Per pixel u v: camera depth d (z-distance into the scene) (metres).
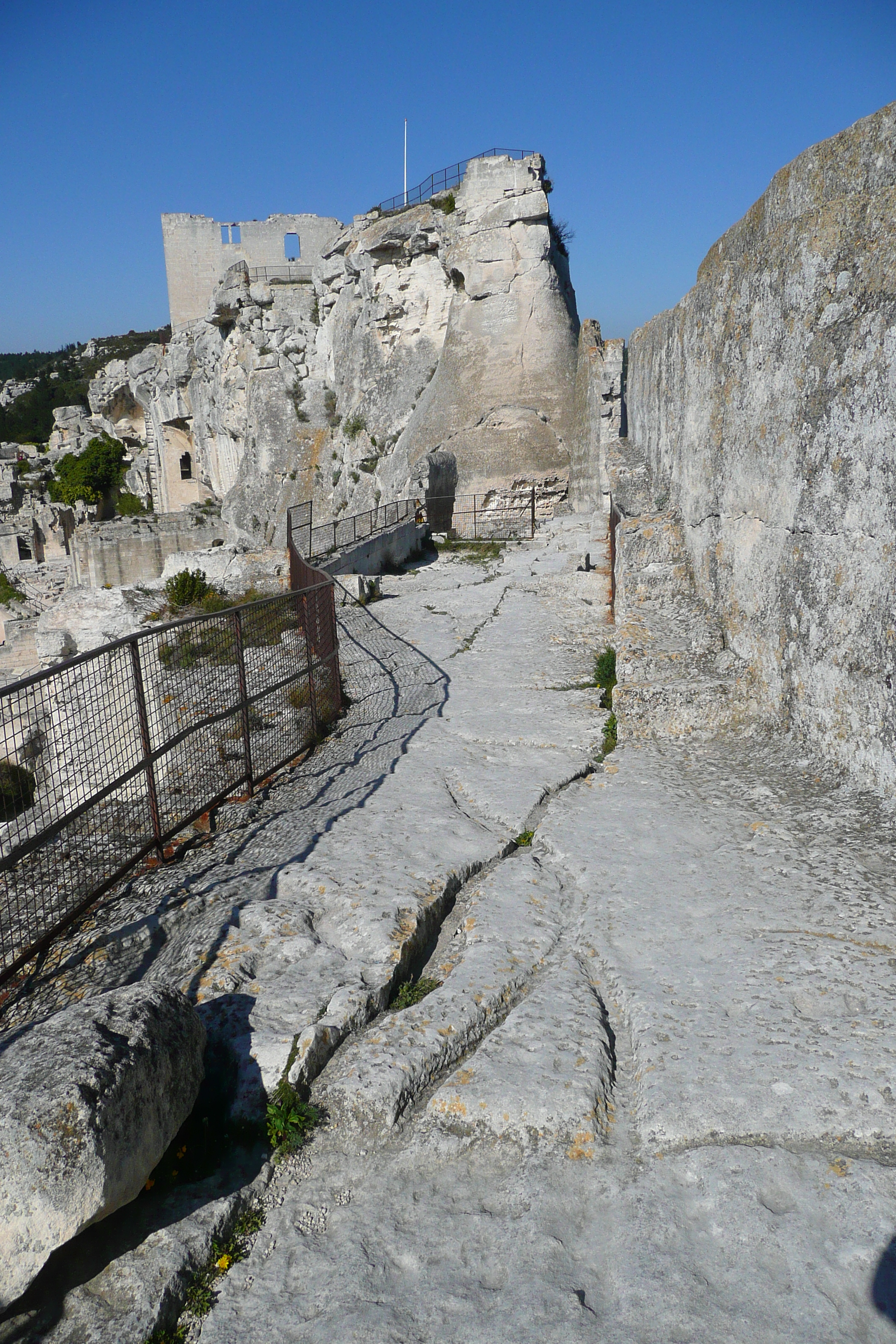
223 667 9.67
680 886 3.98
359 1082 2.88
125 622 14.65
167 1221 2.46
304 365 41.34
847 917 3.48
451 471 28.61
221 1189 2.60
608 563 12.81
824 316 4.40
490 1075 2.86
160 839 5.23
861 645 4.29
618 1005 3.22
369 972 3.51
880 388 3.92
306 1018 3.21
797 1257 2.15
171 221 50.25
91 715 8.22
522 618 11.95
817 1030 2.88
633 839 4.53
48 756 5.73
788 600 5.11
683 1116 2.60
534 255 30.45
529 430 29.45
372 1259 2.34
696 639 6.45
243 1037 3.09
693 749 5.74
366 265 35.03
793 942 3.38
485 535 23.06
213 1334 2.16
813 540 4.71
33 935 4.37
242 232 50.62
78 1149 2.16
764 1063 2.76
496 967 3.52
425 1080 2.97
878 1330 1.97
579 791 5.36
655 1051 2.89
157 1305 2.19
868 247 3.98
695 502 7.15
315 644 8.80
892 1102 2.55
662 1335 2.00
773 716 5.48
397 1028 3.15
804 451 4.74
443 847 4.73
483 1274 2.24
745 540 5.83
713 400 6.47
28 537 61.19
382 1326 2.11
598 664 8.74
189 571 16.28
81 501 68.62
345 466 37.44
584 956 3.55
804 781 4.75
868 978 3.09
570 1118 2.67
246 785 6.60
